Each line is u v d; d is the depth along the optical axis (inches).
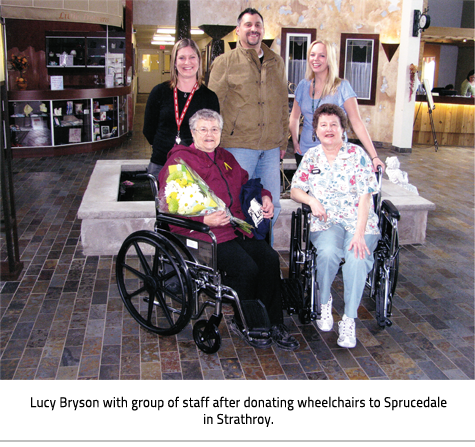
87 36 440.1
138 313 129.2
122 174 248.8
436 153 417.7
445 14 682.2
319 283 123.3
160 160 140.2
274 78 141.6
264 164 149.2
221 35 310.3
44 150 356.2
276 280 115.6
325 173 122.5
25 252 172.1
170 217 113.2
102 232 168.4
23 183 271.9
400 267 168.1
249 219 118.2
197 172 114.7
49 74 451.8
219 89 140.7
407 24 398.0
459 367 112.5
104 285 148.5
